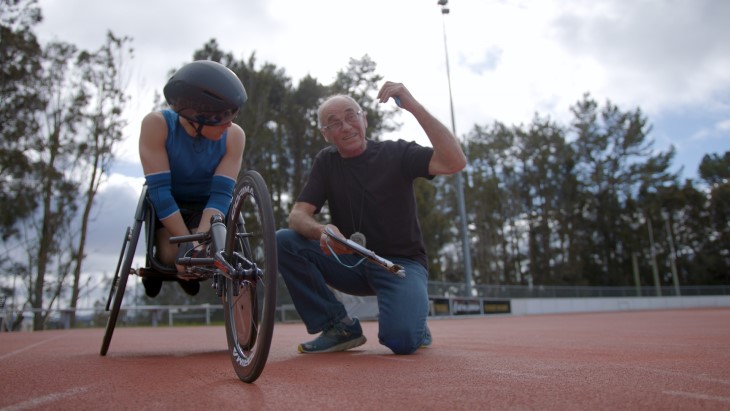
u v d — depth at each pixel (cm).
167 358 299
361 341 323
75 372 233
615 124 5484
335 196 327
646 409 135
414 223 319
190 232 301
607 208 5238
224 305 227
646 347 353
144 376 214
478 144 5303
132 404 150
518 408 138
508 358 271
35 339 634
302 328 990
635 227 5422
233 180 298
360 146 319
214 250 228
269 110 2586
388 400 152
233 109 257
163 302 1912
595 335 535
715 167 6244
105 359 299
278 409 140
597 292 3456
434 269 3706
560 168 5266
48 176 1970
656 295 3972
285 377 204
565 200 5144
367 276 315
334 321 318
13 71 1986
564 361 255
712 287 4338
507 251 5238
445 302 1916
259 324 183
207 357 302
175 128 285
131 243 287
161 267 285
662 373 207
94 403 153
